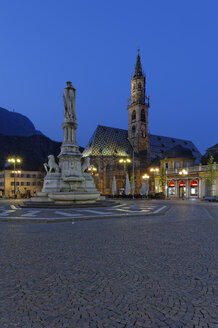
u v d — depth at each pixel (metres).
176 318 4.17
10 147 176.75
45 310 4.42
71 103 32.16
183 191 69.06
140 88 118.94
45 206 25.16
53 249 8.76
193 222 15.98
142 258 7.65
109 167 100.94
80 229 13.01
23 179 103.88
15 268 6.69
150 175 104.62
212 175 55.94
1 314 4.29
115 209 24.12
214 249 8.79
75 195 27.36
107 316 4.22
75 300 4.80
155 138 125.31
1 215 18.59
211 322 4.06
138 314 4.29
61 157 31.20
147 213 20.06
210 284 5.64
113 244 9.54
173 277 6.06
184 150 78.56
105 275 6.17
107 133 112.69
